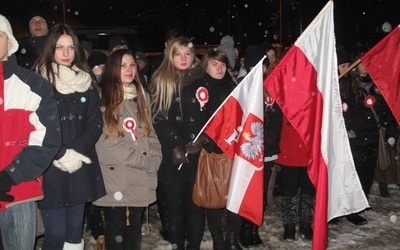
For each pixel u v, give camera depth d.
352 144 5.53
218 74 4.37
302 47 3.80
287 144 4.91
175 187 4.15
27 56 4.87
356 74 5.64
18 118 3.02
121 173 3.80
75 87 3.53
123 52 3.89
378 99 5.73
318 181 3.69
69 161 3.37
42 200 3.46
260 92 3.88
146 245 4.97
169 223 4.22
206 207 4.14
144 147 3.89
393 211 6.00
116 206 3.82
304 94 3.80
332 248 4.87
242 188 3.86
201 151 4.19
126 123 3.83
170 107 4.12
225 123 3.99
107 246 3.89
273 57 6.82
